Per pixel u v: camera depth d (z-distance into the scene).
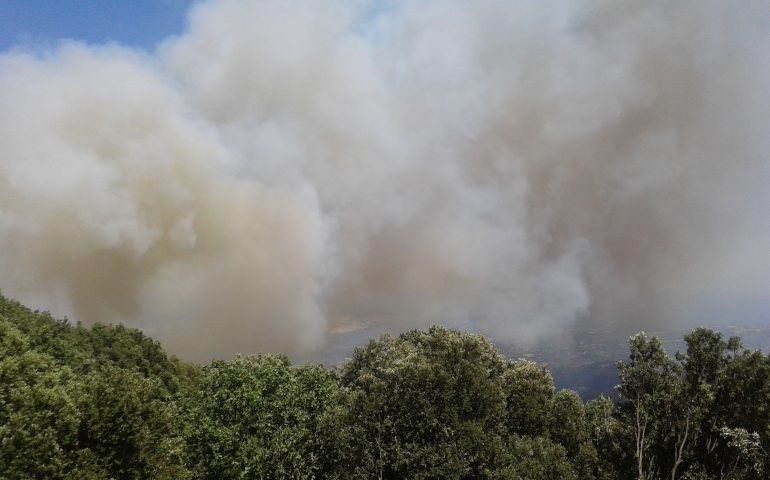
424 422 22.25
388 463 22.81
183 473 20.69
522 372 27.86
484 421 23.16
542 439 22.86
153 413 20.23
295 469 24.19
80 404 18.81
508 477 19.77
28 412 17.78
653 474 23.78
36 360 23.00
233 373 26.61
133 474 18.84
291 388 27.70
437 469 20.81
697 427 21.72
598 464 24.73
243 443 23.58
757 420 20.38
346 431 22.97
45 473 16.83
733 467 21.31
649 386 23.80
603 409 32.78
